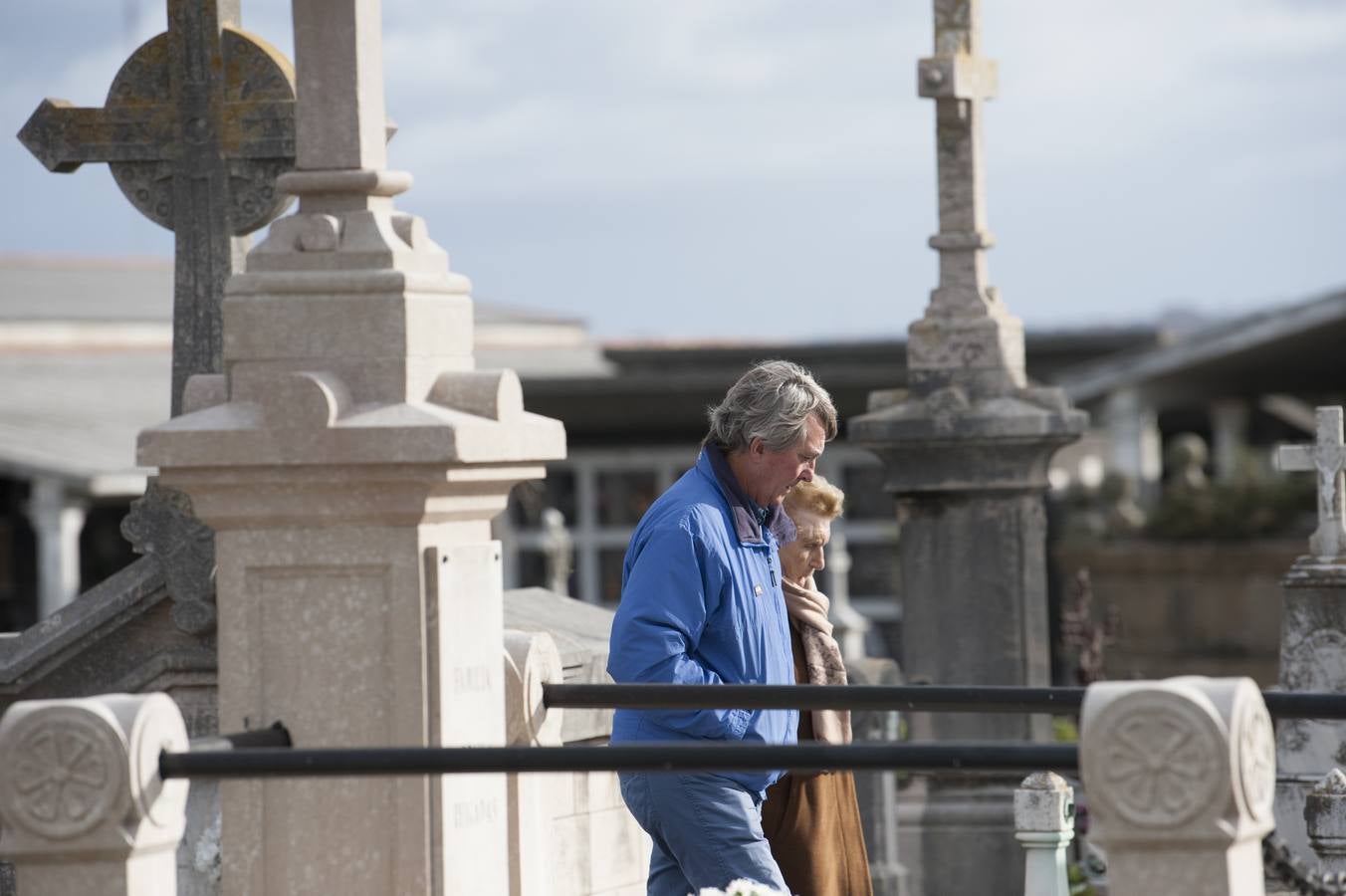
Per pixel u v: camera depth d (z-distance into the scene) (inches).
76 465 2753.4
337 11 603.8
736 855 707.4
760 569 727.1
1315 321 3181.6
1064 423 1290.6
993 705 630.5
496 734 625.3
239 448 582.6
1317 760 1098.7
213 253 919.7
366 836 597.9
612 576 3100.4
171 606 888.3
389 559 589.3
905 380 2839.6
